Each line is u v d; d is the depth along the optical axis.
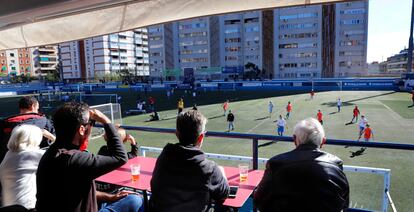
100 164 2.12
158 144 17.05
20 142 3.05
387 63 181.25
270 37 103.62
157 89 76.06
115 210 2.90
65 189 2.03
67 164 2.03
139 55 167.88
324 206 2.11
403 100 38.75
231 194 2.88
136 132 20.61
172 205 2.35
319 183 2.13
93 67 148.25
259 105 38.16
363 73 93.69
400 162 12.54
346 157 13.56
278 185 2.24
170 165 2.39
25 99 4.34
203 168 2.38
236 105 39.16
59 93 63.56
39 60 154.00
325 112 30.36
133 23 2.67
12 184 2.99
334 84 59.81
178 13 2.47
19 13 2.19
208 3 2.27
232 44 109.19
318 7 95.31
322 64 97.56
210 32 113.69
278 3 2.22
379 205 8.30
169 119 28.97
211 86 71.31
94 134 12.91
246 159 4.57
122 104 44.12
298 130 2.45
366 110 30.59
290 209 2.18
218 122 26.69
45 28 2.86
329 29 95.50
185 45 118.69
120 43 153.12
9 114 36.34
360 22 92.25
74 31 2.83
